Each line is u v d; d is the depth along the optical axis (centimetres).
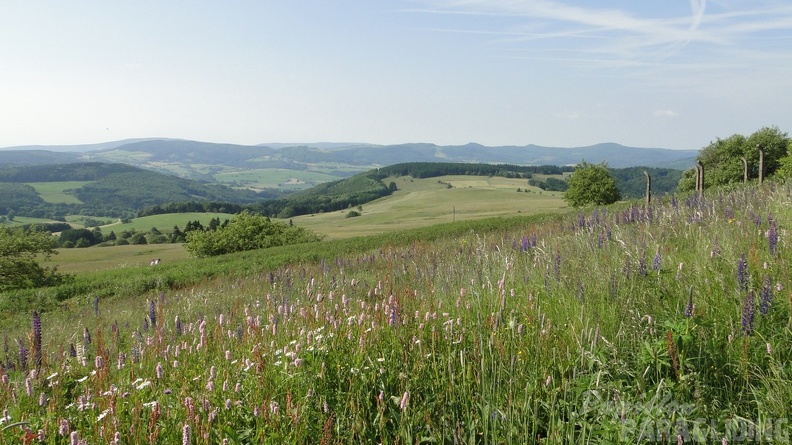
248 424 374
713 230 708
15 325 1691
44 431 365
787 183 1100
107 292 2498
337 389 411
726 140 6134
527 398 363
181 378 462
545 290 598
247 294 1231
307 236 6419
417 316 514
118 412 388
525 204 16238
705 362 385
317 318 569
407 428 354
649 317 436
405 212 17062
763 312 413
